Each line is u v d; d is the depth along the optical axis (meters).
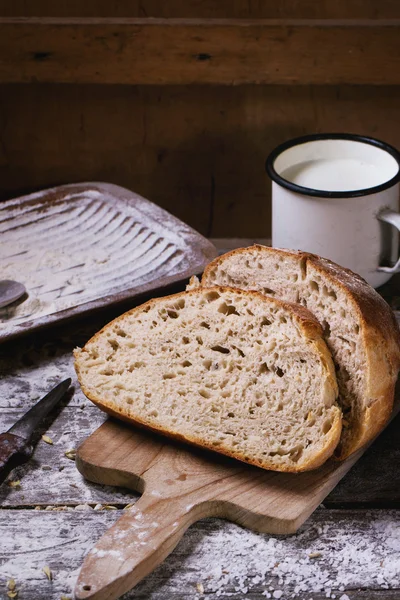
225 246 0.91
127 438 0.64
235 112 0.85
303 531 0.59
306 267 0.64
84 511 0.61
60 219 0.83
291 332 0.61
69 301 0.74
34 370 0.70
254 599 0.56
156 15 0.81
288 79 0.82
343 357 0.62
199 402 0.62
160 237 0.80
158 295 0.74
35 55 0.82
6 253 0.79
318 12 0.80
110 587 0.54
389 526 0.59
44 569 0.57
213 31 0.81
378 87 0.83
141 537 0.57
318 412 0.60
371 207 0.72
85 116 0.86
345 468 0.61
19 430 0.64
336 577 0.57
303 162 0.77
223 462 0.62
